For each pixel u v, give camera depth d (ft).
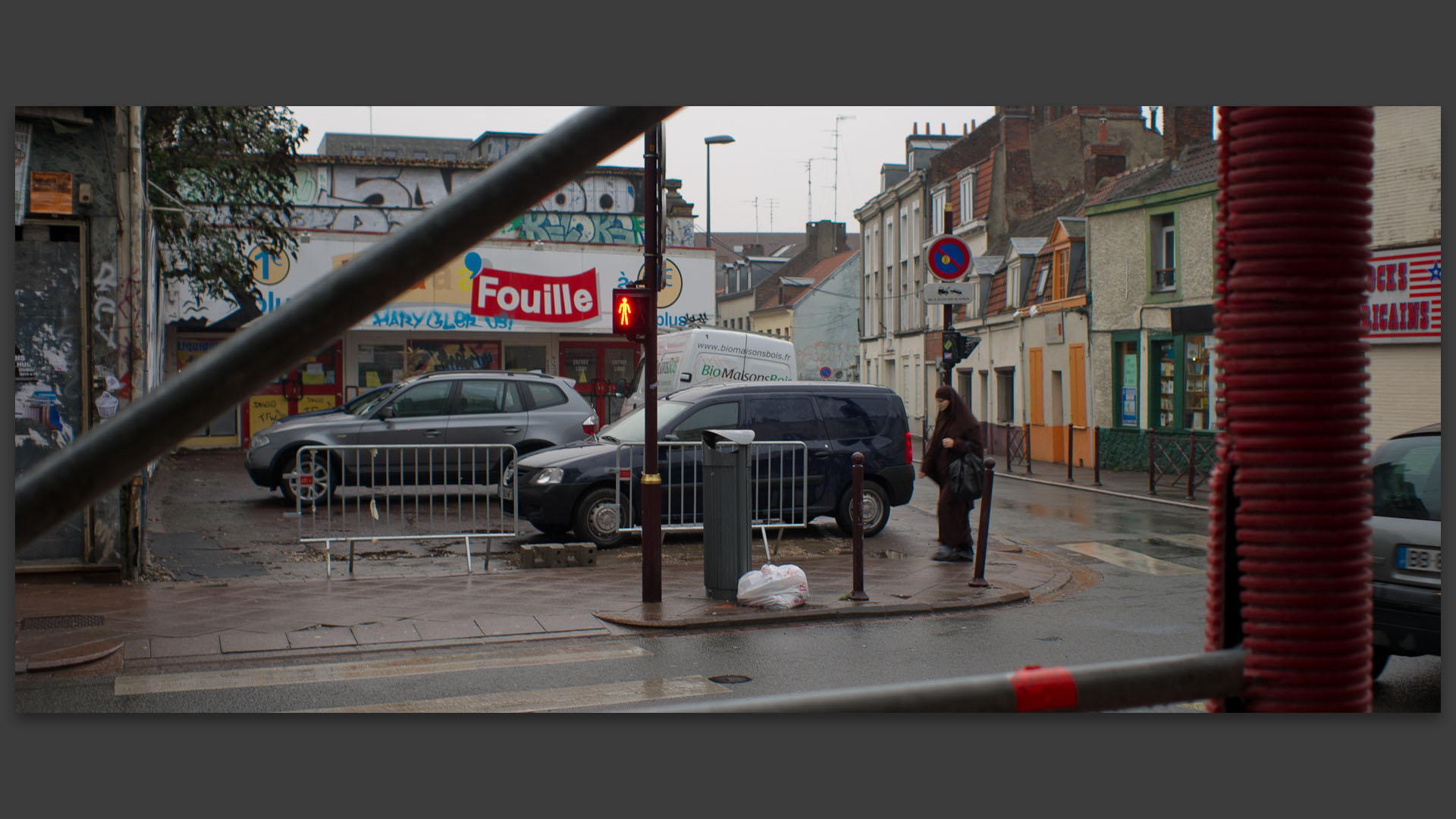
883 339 169.99
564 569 38.91
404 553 42.70
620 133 3.06
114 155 34.14
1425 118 58.54
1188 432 84.69
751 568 33.37
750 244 339.16
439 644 27.66
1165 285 89.30
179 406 2.93
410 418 56.08
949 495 41.11
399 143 194.18
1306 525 5.05
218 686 23.41
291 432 54.34
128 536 34.99
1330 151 5.14
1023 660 26.27
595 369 98.07
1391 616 22.31
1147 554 45.19
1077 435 99.45
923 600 33.40
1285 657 5.00
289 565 39.63
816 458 46.44
